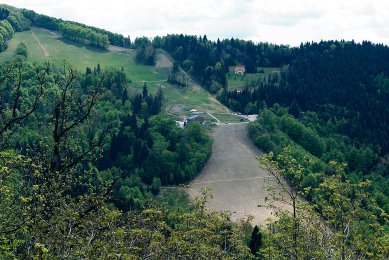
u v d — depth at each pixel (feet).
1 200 89.71
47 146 115.85
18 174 97.60
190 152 482.69
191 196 432.25
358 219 105.40
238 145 538.88
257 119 596.29
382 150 635.25
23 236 93.20
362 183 107.24
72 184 111.45
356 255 100.99
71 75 123.75
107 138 465.88
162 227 115.96
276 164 115.14
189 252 122.93
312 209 111.14
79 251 81.71
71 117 124.57
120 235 97.50
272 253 113.60
